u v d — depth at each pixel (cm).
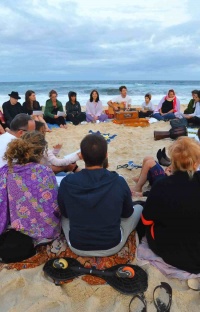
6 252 235
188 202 207
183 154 211
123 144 599
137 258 238
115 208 218
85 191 212
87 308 201
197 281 220
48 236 245
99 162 221
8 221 244
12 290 217
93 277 222
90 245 223
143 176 351
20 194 235
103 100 2209
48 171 244
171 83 5997
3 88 4428
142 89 3812
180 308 202
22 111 726
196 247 219
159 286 213
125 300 208
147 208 224
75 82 6328
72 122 818
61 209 235
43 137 257
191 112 791
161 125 776
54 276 220
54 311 200
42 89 4031
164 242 226
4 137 327
